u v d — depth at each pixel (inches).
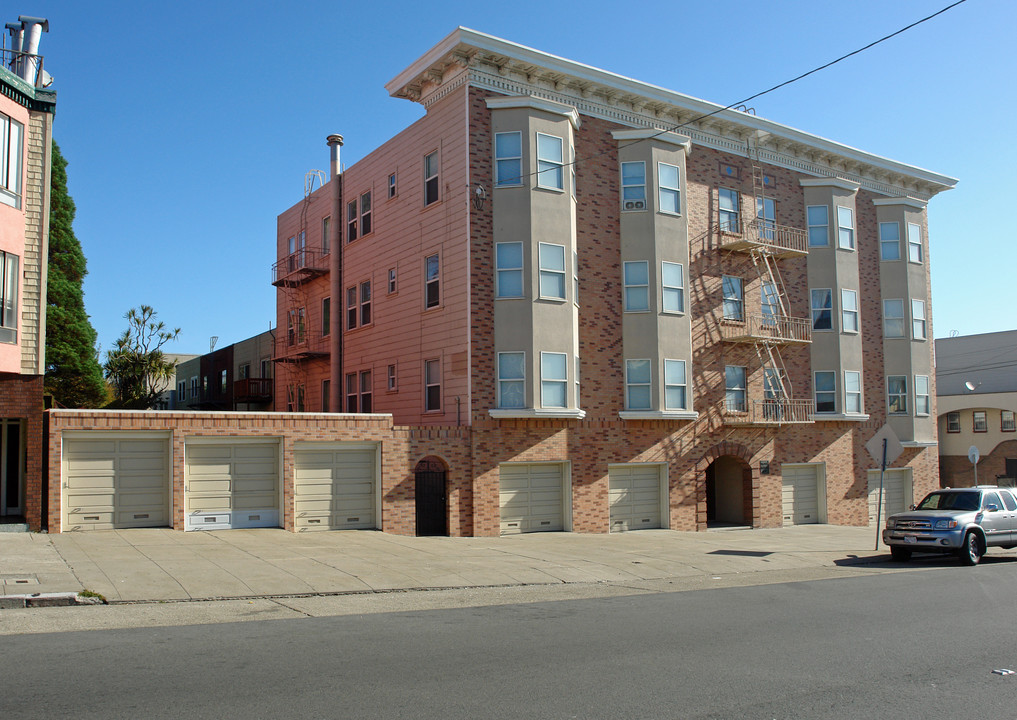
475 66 940.6
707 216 1120.8
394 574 597.0
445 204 969.5
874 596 549.0
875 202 1322.6
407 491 866.1
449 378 945.5
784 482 1182.3
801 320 1206.9
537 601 526.6
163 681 297.3
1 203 697.0
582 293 992.9
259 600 496.1
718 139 1144.2
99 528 738.2
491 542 827.4
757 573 706.8
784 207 1214.9
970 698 296.0
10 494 740.7
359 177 1189.7
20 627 396.2
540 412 908.0
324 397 1273.4
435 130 994.7
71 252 1254.9
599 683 306.8
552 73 976.9
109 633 384.2
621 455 1002.7
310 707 269.0
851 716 272.5
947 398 1971.0
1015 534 829.2
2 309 693.3
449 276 954.7
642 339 1015.6
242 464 804.0
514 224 927.0
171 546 663.1
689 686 305.4
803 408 1189.7
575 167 1003.9
